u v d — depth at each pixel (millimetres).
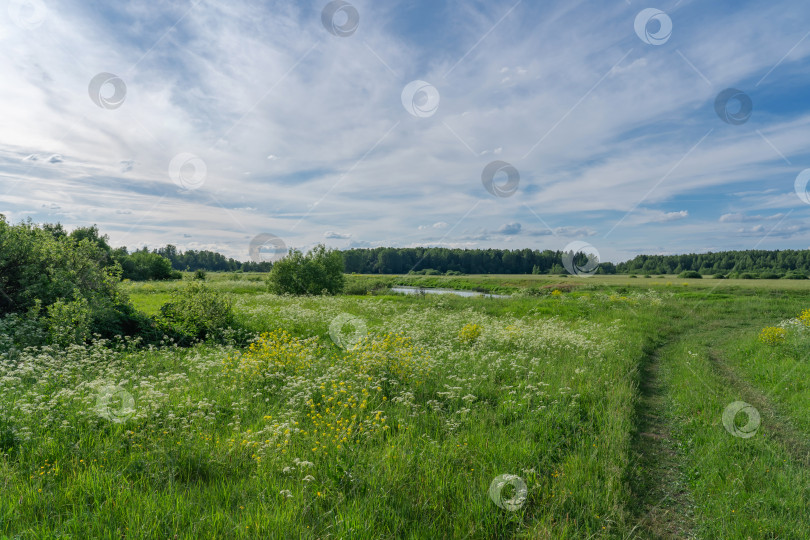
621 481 5434
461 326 18312
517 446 6039
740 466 5859
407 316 20953
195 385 8469
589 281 59750
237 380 9031
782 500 4973
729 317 24359
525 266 109250
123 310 14812
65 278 14086
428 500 4672
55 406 6488
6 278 13938
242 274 66500
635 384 10117
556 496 4898
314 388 8289
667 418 8195
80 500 4180
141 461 5086
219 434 6238
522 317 23875
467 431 6652
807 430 7398
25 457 5086
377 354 10023
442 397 8477
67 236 15750
